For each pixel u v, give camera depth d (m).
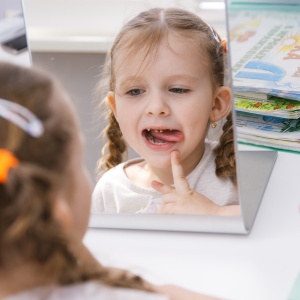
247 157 1.21
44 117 0.68
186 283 0.94
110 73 1.02
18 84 0.70
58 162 0.67
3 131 0.66
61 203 0.66
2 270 0.67
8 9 1.45
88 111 1.04
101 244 1.04
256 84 1.27
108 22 1.00
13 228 0.62
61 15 1.02
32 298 0.67
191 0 0.95
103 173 1.06
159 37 0.98
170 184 1.04
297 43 1.40
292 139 1.24
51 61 1.04
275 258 0.98
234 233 1.04
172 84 0.99
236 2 1.53
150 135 1.03
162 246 1.03
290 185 1.15
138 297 0.70
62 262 0.65
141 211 1.06
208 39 0.96
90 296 0.67
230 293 0.91
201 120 0.99
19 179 0.63
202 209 1.03
